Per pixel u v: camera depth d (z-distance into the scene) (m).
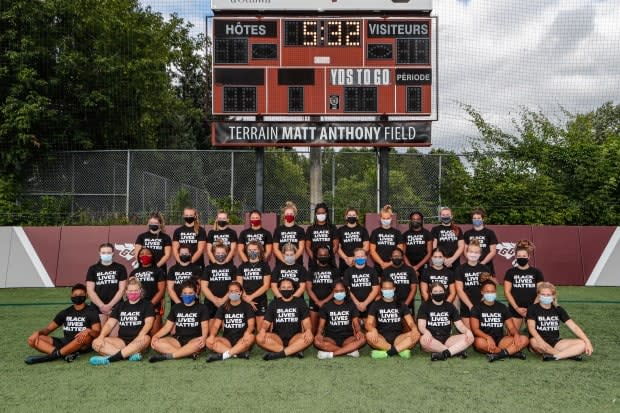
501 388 5.02
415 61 11.11
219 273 7.07
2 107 15.75
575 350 6.04
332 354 6.19
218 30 11.10
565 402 4.63
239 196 15.80
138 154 16.61
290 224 8.12
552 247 11.70
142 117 19.75
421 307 6.47
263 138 11.23
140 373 5.54
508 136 15.05
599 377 5.39
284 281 6.36
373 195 14.13
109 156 16.14
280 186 15.55
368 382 5.20
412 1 11.09
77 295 6.23
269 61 11.10
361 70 11.09
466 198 13.87
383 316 6.46
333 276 7.22
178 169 16.03
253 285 7.06
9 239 11.50
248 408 4.45
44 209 14.80
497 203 13.78
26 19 15.98
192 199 15.52
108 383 5.19
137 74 19.17
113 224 14.27
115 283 6.97
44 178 15.93
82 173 15.98
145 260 7.03
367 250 8.05
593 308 9.17
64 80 16.97
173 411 4.39
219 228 8.19
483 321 6.37
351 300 6.75
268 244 8.02
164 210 15.17
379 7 11.09
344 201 14.15
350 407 4.47
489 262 7.89
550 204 13.73
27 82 15.73
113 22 18.44
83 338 6.10
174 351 6.13
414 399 4.69
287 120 11.65
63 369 5.71
